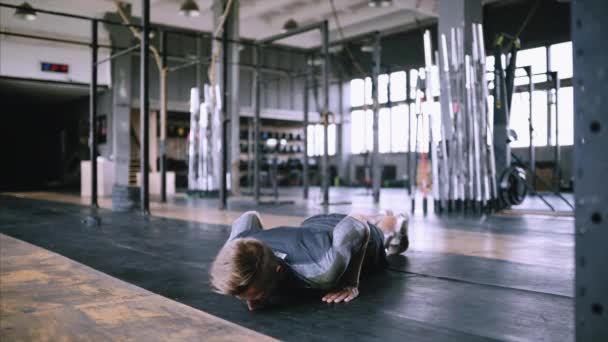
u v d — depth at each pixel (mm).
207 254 4164
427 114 8320
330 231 2430
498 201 8188
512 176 8242
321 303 2520
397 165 24969
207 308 2467
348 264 2512
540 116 15883
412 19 21938
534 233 5547
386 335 2023
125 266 3625
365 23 23234
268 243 2361
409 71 23312
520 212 8156
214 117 13641
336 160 27578
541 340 1964
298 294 2662
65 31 18172
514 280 3057
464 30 8906
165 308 2404
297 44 24594
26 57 17578
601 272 989
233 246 2037
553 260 3766
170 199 12766
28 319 2232
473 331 2072
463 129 8070
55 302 2533
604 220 985
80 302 2529
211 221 6980
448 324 2168
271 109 25172
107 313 2320
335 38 24406
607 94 976
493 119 8625
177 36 22188
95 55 9258
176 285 2994
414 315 2303
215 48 13547
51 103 24859
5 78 17469
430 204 10906
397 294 2703
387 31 23016
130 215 7992
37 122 27422
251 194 15391
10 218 7453
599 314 991
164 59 11594
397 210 9109
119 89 19422
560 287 2863
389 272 3299
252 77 24500
